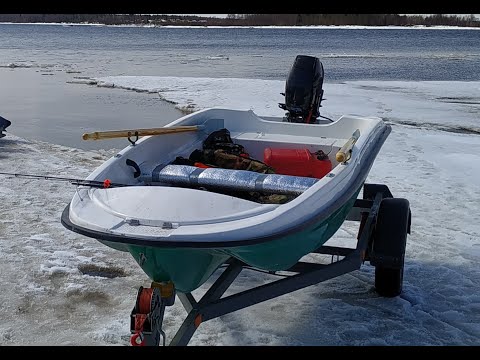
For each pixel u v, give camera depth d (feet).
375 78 68.74
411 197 20.99
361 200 14.42
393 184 22.54
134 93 52.03
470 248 16.46
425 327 12.18
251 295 9.96
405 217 12.66
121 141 31.65
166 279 9.74
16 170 24.00
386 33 285.84
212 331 11.85
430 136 31.78
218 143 14.51
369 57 108.88
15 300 12.97
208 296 10.09
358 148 12.10
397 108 42.29
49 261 14.96
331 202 10.39
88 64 87.86
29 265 14.71
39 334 11.66
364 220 13.75
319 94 17.35
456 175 23.89
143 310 8.69
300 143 14.58
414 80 66.54
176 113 41.04
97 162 26.00
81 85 58.44
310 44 165.37
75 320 12.24
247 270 14.92
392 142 30.07
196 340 11.48
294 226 9.30
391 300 13.34
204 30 346.33
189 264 9.56
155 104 45.39
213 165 13.29
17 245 15.96
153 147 13.23
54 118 39.11
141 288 8.93
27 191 20.98
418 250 16.28
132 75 69.46
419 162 25.94
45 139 32.01
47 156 26.86
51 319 12.25
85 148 29.63
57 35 235.40
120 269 14.75
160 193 9.79
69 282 13.91
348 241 16.87
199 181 11.39
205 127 15.34
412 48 145.89
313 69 16.93
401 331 11.99
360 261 11.02
